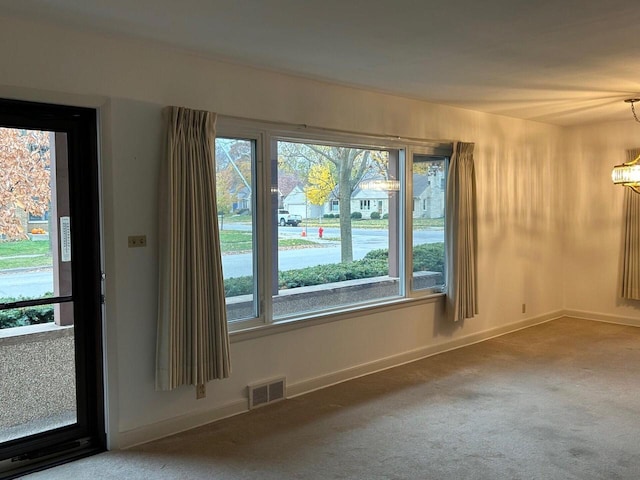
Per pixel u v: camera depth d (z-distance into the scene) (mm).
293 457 3117
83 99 3023
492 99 4918
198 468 2996
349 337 4512
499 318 6016
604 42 3213
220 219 3738
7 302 2959
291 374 4109
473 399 4035
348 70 3848
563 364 4918
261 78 3830
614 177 5203
